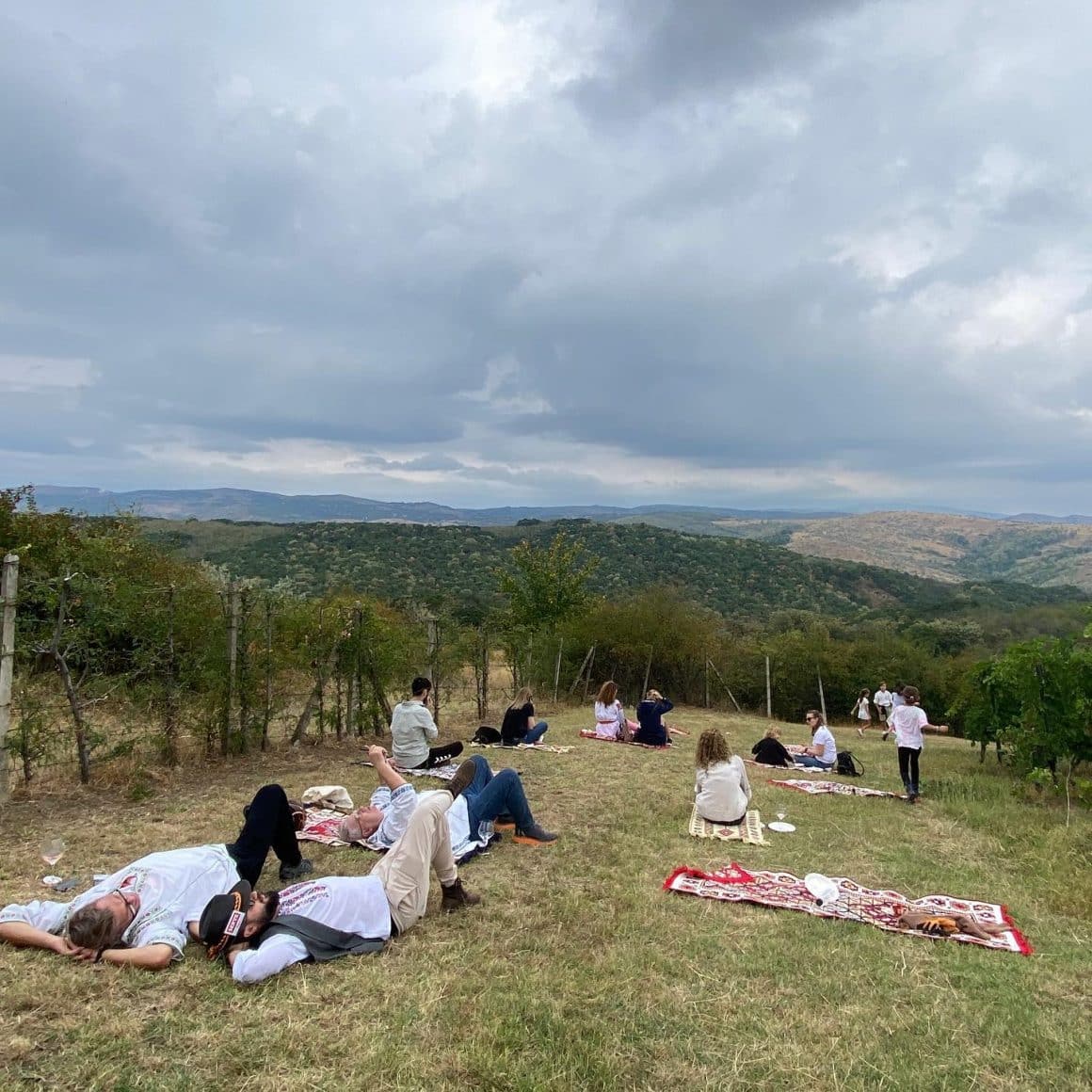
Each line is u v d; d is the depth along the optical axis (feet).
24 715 25.86
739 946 16.29
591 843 23.44
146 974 13.74
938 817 29.55
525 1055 11.89
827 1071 11.84
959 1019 13.65
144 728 30.45
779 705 87.76
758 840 24.72
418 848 16.31
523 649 65.41
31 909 14.97
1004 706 41.01
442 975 14.32
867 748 55.93
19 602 25.62
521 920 17.19
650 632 80.69
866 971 15.35
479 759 23.41
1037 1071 12.12
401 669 44.80
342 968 14.48
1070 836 25.90
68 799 25.52
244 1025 12.41
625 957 15.42
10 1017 12.28
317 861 20.22
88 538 41.16
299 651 37.01
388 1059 11.59
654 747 44.27
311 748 37.32
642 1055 12.09
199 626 32.09
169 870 15.39
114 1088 10.67
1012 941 17.16
